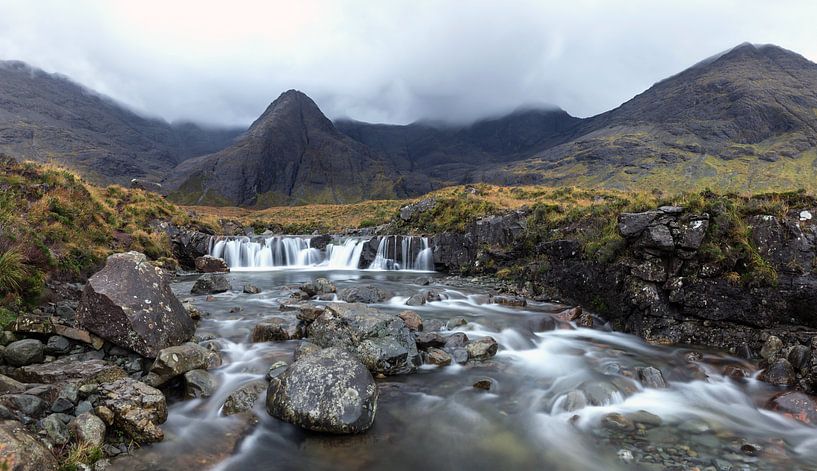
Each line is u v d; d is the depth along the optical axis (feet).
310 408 27.73
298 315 46.98
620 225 54.34
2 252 40.75
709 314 46.93
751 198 51.67
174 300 39.60
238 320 50.70
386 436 28.17
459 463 25.80
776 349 41.04
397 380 36.42
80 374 28.76
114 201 112.06
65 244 55.11
